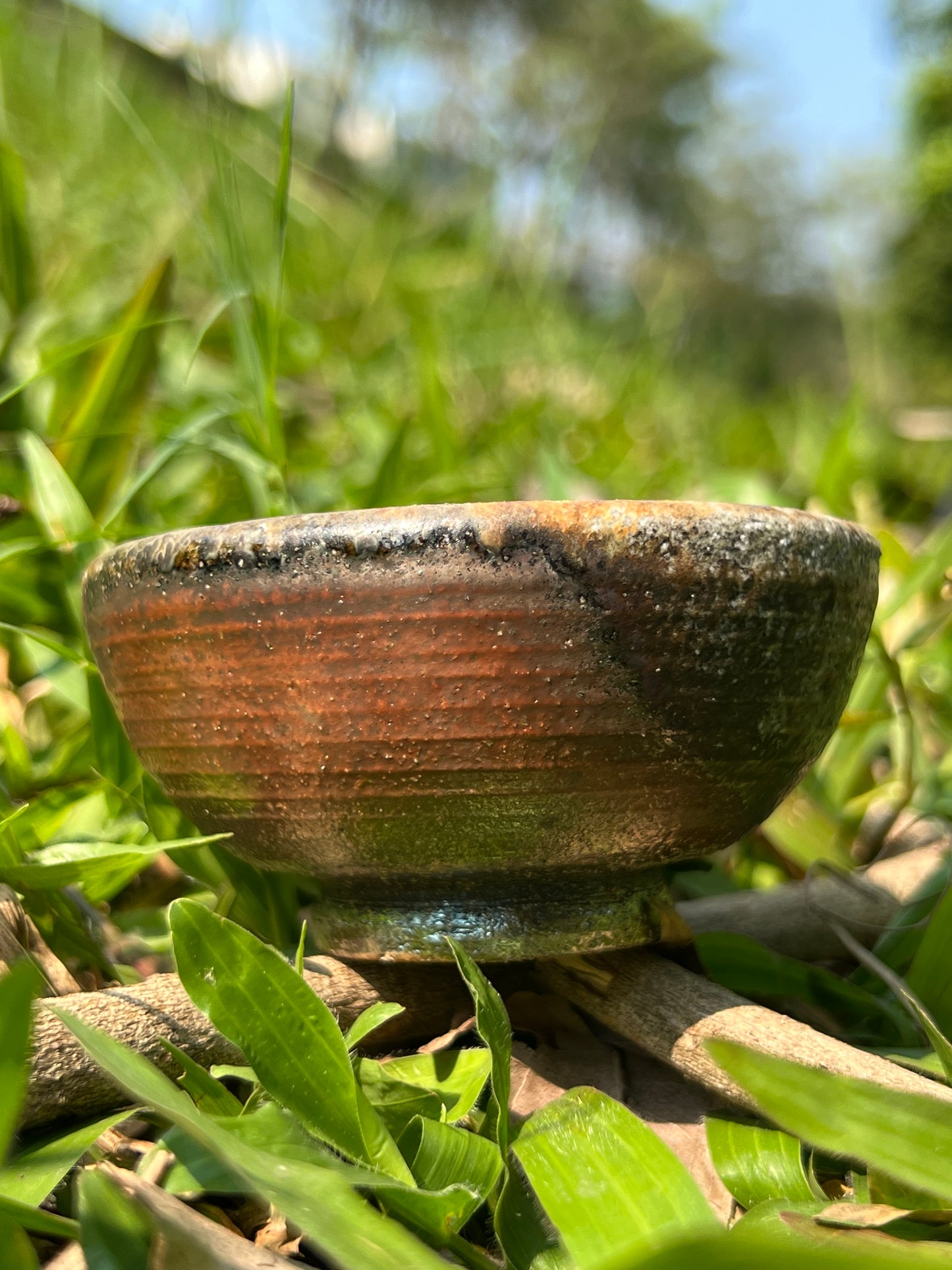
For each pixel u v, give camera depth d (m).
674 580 0.10
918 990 0.13
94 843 0.14
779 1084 0.09
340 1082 0.10
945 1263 0.07
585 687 0.10
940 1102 0.09
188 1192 0.10
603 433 0.37
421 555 0.10
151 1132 0.11
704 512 0.10
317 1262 0.10
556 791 0.10
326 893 0.12
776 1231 0.09
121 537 0.19
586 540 0.10
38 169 0.29
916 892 0.16
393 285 0.35
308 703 0.10
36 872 0.13
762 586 0.10
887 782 0.21
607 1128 0.10
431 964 0.12
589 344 0.45
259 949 0.10
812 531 0.11
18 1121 0.10
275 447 0.19
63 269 0.28
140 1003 0.11
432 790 0.10
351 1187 0.09
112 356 0.20
